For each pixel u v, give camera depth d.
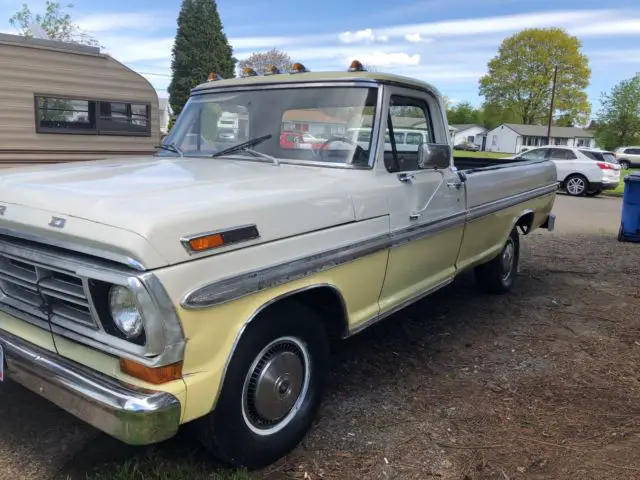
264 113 3.78
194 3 48.78
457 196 4.24
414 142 3.92
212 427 2.58
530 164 5.88
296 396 2.98
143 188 2.62
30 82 10.16
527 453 3.07
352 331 3.30
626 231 9.59
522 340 4.75
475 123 99.44
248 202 2.59
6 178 2.91
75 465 2.83
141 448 2.97
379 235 3.33
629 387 3.91
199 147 4.01
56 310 2.53
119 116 11.58
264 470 2.85
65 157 10.85
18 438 3.05
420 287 4.00
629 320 5.32
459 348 4.54
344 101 3.56
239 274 2.45
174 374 2.29
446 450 3.07
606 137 55.12
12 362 2.62
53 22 26.64
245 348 2.57
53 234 2.36
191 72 48.75
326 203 2.97
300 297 3.05
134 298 2.13
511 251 6.02
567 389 3.86
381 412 3.46
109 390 2.27
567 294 6.16
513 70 81.25
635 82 54.06
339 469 2.87
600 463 2.98
